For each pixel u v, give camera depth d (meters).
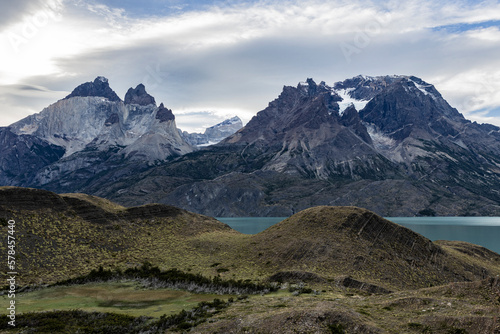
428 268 79.62
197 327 43.88
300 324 40.38
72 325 44.78
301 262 76.56
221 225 120.50
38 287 64.38
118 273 73.38
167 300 57.62
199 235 105.62
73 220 96.19
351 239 84.00
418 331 38.25
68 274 72.69
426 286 72.00
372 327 38.94
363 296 57.84
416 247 85.69
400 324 40.16
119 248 90.88
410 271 76.75
